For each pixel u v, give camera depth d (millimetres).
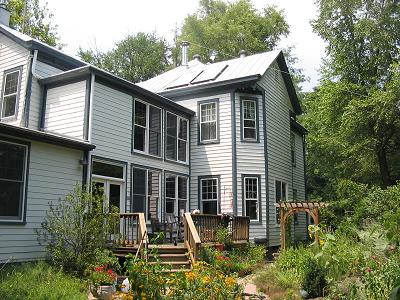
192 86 18344
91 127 12898
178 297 6047
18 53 15055
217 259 11156
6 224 9984
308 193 32875
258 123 18031
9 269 9383
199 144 18156
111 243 11492
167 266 7152
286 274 10320
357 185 20641
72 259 9953
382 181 23703
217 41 37281
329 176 28188
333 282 8320
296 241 20594
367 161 24250
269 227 17469
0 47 15602
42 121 14102
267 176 17766
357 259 9391
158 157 16000
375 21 22750
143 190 15086
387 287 7223
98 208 10734
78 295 7922
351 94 23469
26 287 7766
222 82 17672
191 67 23031
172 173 16844
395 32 22625
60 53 15305
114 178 13711
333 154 26500
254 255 14055
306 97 34688
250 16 37625
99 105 13391
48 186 11195
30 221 10594
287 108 22125
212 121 18109
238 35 36625
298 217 23062
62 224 10297
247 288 9906
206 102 18312
